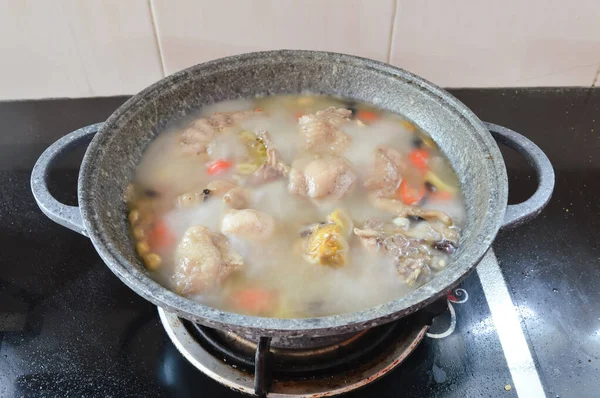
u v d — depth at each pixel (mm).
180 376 439
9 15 584
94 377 436
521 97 680
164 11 590
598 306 482
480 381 434
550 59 655
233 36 618
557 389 427
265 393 404
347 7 596
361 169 492
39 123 645
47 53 621
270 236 438
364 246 432
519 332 462
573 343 455
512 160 611
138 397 426
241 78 539
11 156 613
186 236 423
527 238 534
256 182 481
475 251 368
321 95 557
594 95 679
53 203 412
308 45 630
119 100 667
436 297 345
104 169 437
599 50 646
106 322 470
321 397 418
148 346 456
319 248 422
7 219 552
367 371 429
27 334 460
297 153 503
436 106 505
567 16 614
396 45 633
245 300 402
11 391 425
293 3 592
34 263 515
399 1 593
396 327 456
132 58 631
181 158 501
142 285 346
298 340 417
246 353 438
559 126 647
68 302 484
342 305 400
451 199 474
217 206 460
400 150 514
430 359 447
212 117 527
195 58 636
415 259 419
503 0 598
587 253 523
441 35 626
